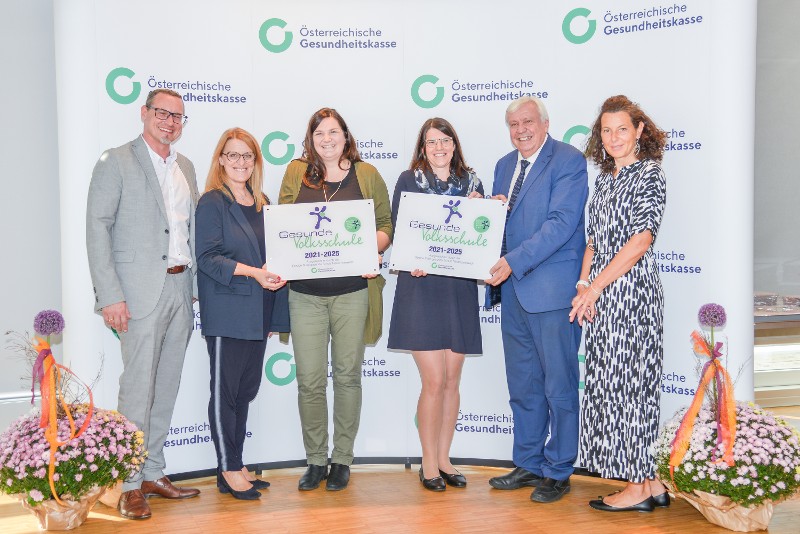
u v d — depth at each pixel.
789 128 5.06
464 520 3.21
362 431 4.02
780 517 3.19
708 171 3.37
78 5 3.51
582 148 3.71
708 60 3.35
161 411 3.53
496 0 3.81
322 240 3.42
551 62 3.75
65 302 3.57
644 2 3.52
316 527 3.14
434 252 3.42
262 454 3.93
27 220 4.30
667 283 3.52
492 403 3.94
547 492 3.45
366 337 3.62
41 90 4.30
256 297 3.38
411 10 3.89
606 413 3.21
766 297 5.12
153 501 3.51
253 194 3.51
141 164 3.33
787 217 5.10
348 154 3.58
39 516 3.11
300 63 3.88
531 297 3.40
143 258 3.30
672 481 3.12
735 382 3.34
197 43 3.74
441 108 3.91
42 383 3.06
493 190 3.65
